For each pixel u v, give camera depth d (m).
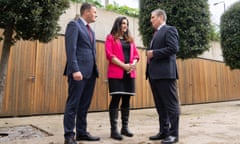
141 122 3.96
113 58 2.69
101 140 2.56
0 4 2.57
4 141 2.55
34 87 4.73
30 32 2.85
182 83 7.63
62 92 5.08
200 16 5.02
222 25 8.07
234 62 7.70
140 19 5.34
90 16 2.62
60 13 2.98
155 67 2.50
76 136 2.56
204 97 8.32
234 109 6.14
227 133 2.90
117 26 2.83
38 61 4.83
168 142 2.34
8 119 4.20
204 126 3.42
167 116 2.62
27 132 3.07
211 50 9.04
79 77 2.21
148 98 6.48
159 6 4.95
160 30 2.62
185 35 4.86
